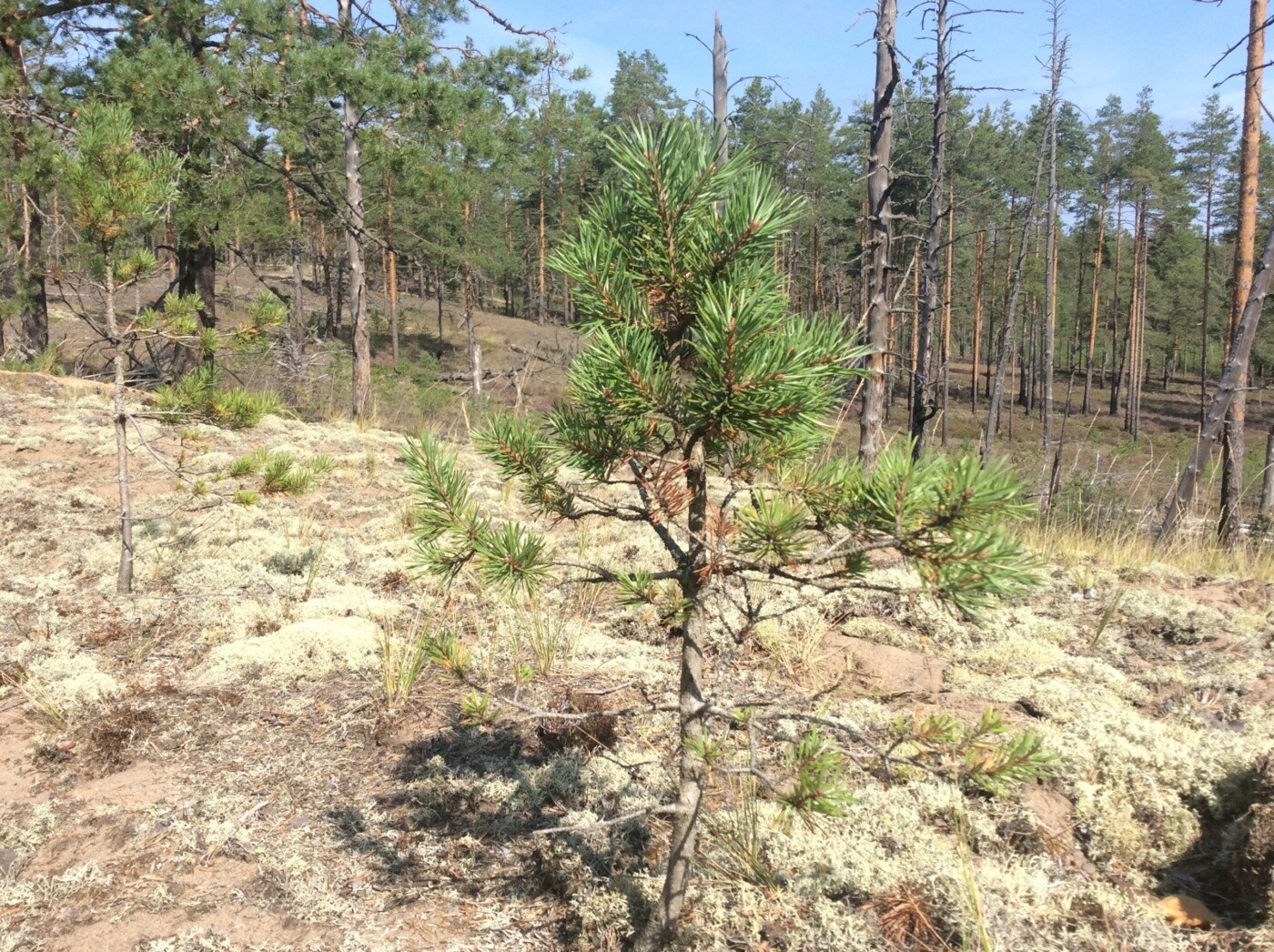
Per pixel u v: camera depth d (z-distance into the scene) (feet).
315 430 36.70
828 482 6.54
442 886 9.40
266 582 18.53
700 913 8.55
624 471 20.02
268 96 37.81
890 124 25.76
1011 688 12.87
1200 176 145.28
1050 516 26.03
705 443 6.59
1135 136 129.70
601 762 11.36
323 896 9.30
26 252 42.96
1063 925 8.25
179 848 10.14
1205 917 8.49
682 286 6.41
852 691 12.89
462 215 84.89
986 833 9.54
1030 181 99.91
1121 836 9.48
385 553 20.76
